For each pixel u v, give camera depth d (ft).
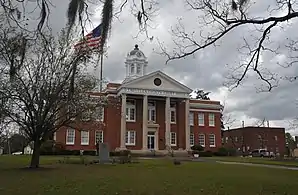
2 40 47.91
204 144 201.36
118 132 175.32
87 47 60.64
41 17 21.91
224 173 65.87
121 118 174.19
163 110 189.67
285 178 57.47
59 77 73.20
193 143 198.80
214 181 52.49
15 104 72.43
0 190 43.75
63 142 168.45
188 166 84.94
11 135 92.63
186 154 173.88
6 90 68.64
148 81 179.93
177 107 193.26
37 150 78.64
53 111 75.87
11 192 42.27
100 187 46.19
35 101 73.46
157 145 182.80
